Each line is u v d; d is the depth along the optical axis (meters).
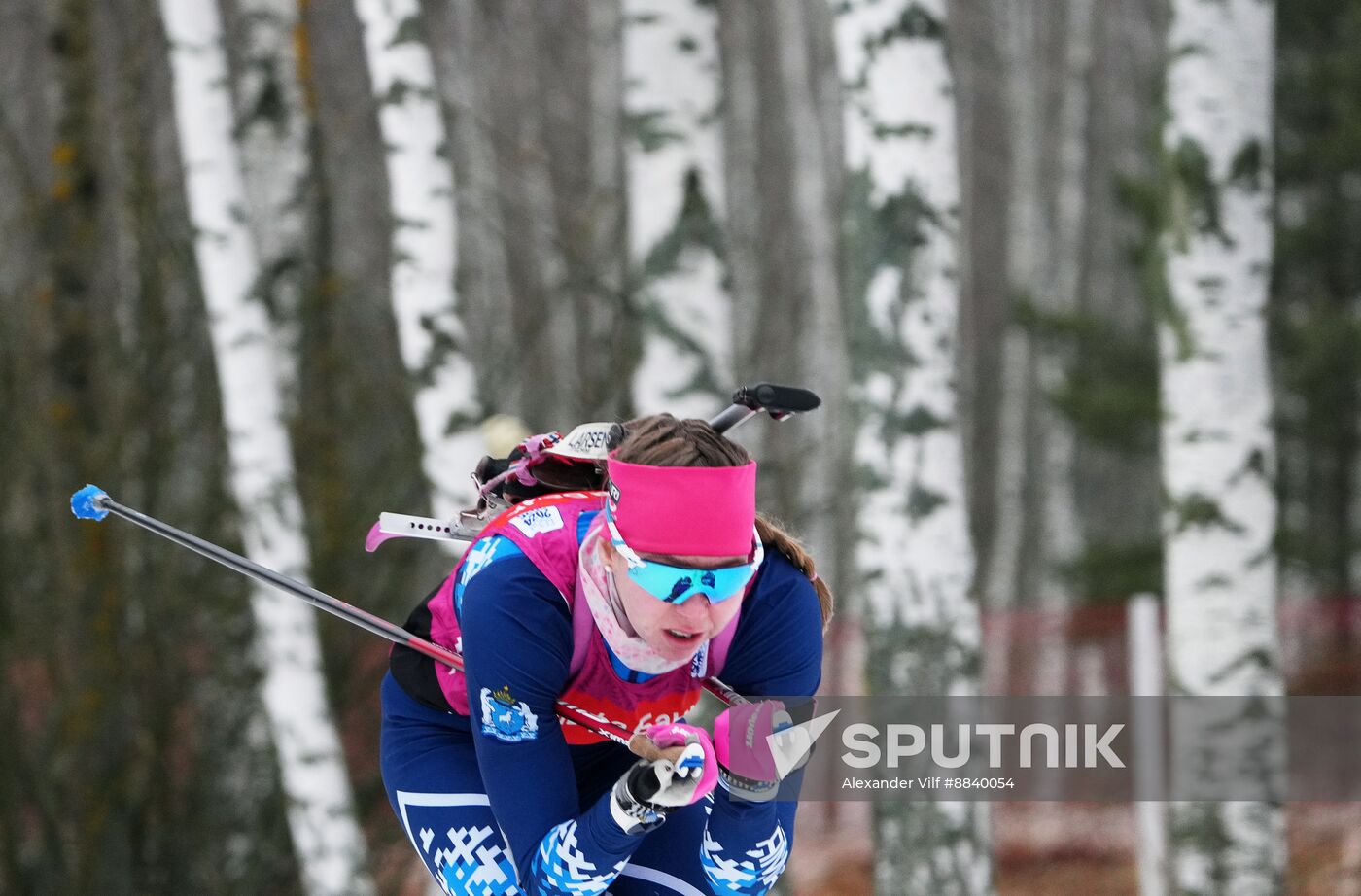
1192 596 17.28
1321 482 41.66
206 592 24.38
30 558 24.34
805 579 7.15
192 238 22.02
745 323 47.66
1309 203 40.94
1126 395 37.97
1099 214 62.84
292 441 25.66
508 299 43.62
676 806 6.04
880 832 16.98
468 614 6.78
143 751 24.19
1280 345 39.34
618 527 6.34
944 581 17.02
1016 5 53.44
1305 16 38.31
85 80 25.52
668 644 6.54
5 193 26.94
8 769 23.89
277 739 20.78
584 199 43.78
